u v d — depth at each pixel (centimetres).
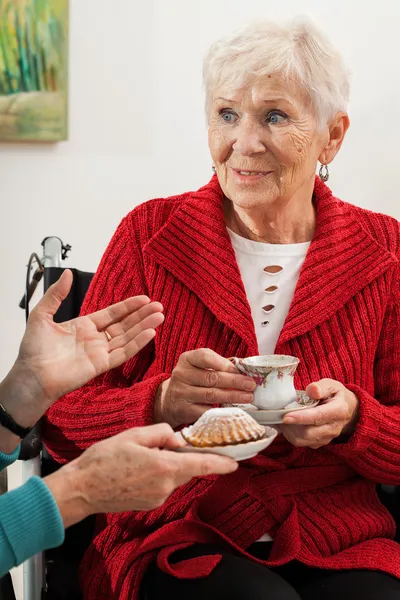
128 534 132
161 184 251
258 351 137
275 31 131
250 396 117
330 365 138
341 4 243
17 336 256
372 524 133
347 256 143
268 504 129
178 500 132
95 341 119
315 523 130
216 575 115
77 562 142
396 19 243
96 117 248
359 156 248
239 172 134
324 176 154
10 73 242
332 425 118
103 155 249
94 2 243
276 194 135
